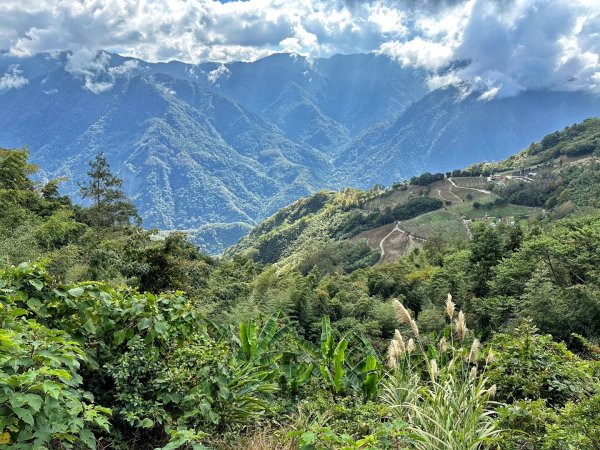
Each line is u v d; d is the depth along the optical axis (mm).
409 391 4105
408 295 25328
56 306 3387
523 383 4645
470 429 3363
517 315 13281
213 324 5492
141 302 3682
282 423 4082
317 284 29812
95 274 14391
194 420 3463
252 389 4051
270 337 5559
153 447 3213
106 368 3420
